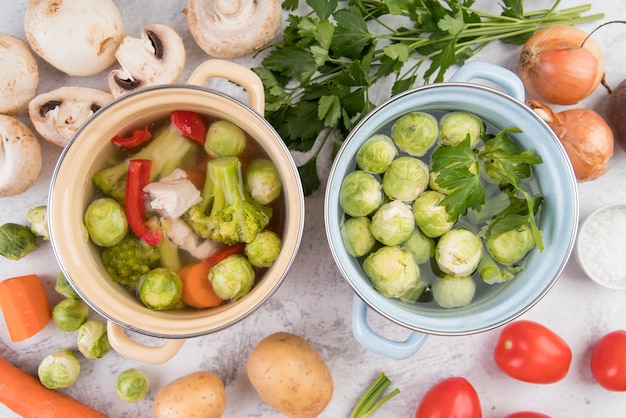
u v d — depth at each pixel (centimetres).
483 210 58
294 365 63
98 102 65
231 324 55
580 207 69
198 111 57
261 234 59
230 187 58
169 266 59
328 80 64
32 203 68
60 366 66
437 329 56
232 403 69
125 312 55
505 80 56
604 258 67
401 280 57
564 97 64
